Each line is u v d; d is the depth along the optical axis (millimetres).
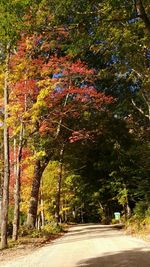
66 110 28266
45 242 22656
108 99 29578
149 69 18891
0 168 25953
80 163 45062
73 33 12984
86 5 12070
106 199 49281
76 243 20312
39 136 26922
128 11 12516
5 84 21125
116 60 20562
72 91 27125
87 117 33094
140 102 31938
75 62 27062
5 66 20391
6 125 20594
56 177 43906
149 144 28906
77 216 79188
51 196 43969
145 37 14766
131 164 36562
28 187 36625
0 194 30844
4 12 11688
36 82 22859
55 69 24484
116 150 38406
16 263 13609
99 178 45531
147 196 27688
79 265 12023
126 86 30828
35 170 30109
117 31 14359
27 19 12031
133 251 15086
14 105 21297
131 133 38281
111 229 33156
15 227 22547
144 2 13172
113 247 17125
